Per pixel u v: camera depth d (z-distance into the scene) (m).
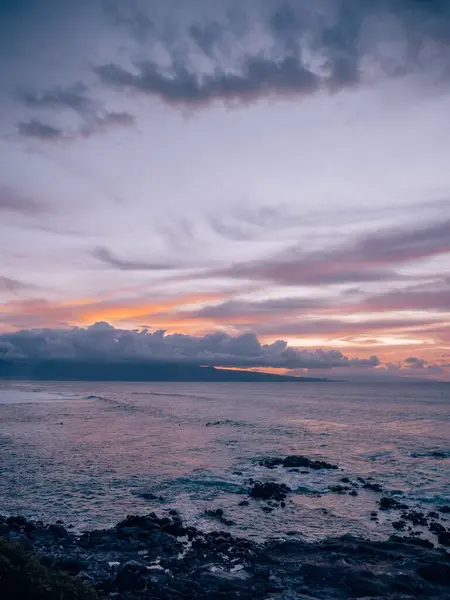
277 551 26.95
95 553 26.05
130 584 21.59
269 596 20.86
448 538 29.20
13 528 29.12
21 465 50.12
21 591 17.02
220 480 44.66
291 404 160.75
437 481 45.28
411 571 24.05
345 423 96.44
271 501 37.97
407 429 86.38
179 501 37.59
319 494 40.50
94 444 65.38
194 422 95.69
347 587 21.97
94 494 39.19
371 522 33.09
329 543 27.94
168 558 25.61
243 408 138.75
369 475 47.84
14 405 137.12
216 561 25.34
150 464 51.88
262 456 57.69
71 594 17.62
